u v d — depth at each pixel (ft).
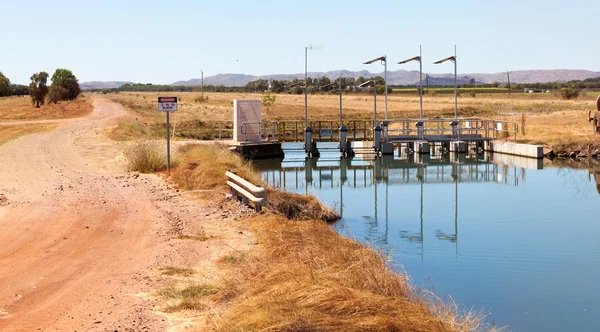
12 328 26.40
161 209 54.80
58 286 32.71
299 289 27.27
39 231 46.47
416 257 48.03
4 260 38.27
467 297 38.37
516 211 68.54
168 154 77.82
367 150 138.21
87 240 43.57
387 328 24.70
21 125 168.76
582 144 124.57
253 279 30.48
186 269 35.58
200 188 65.98
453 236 55.62
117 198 60.49
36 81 305.12
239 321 24.84
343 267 32.04
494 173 103.14
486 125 146.00
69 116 224.53
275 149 129.18
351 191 85.10
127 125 153.17
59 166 85.35
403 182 94.68
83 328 26.30
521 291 39.73
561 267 45.32
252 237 43.52
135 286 32.45
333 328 23.80
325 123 219.82
